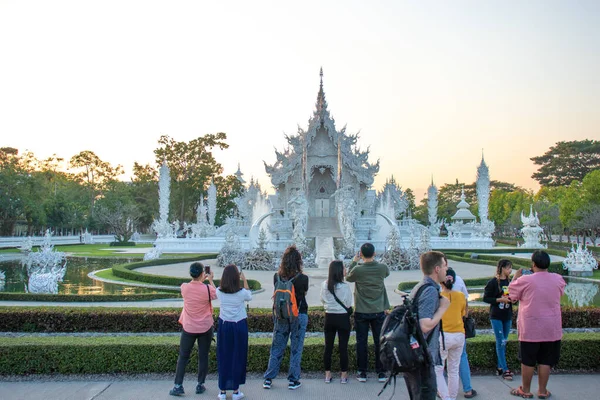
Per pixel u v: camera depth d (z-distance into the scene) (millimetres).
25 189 65875
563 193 86938
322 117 60188
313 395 8375
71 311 12820
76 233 96750
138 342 9773
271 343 9797
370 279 8992
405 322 6301
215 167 90375
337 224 52219
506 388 8688
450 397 7750
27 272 32906
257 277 27750
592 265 29766
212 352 9555
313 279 26312
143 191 94188
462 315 7883
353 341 10461
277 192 63156
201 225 62719
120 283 24609
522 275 8445
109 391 8594
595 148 105375
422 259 6738
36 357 9398
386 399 8156
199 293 8484
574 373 9500
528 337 7988
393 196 63500
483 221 57281
